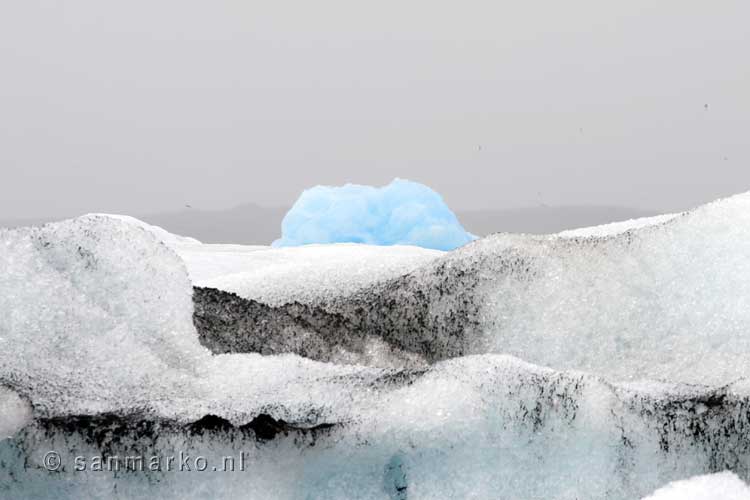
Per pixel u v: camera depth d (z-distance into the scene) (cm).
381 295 985
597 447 645
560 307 913
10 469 579
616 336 876
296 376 717
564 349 880
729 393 691
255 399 654
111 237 782
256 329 821
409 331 940
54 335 688
